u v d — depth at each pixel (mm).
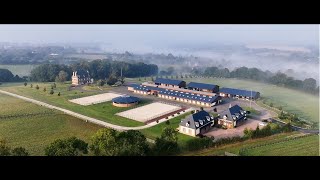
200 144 62969
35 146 68938
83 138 74938
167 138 60562
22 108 105250
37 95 129125
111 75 168125
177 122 88750
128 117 94312
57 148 53031
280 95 130375
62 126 84750
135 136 57156
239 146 65625
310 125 86250
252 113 100250
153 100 118875
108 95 128750
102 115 96938
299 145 67312
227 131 80500
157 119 92125
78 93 133250
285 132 77500
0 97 124688
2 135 76562
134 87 136125
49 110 102500
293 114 96188
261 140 70312
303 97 125938
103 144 54219
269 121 89938
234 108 88062
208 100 109812
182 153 59625
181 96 117062
